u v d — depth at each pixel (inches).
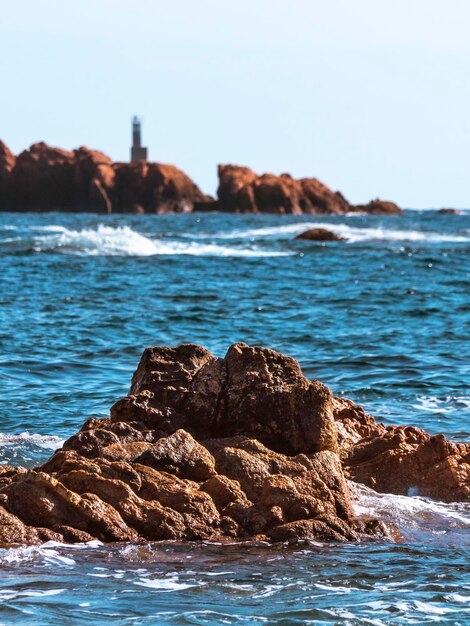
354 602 956.0
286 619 912.9
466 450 1424.7
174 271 4490.7
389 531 1208.2
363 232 7721.5
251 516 1184.8
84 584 992.9
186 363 1423.5
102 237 5708.7
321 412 1362.0
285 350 2444.6
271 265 4899.1
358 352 2417.6
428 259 5315.0
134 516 1152.2
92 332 2687.0
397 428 1513.3
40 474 1159.0
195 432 1368.1
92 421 1374.3
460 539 1195.9
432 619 917.2
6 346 2410.2
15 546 1089.4
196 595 970.1
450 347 2512.3
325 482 1250.0
